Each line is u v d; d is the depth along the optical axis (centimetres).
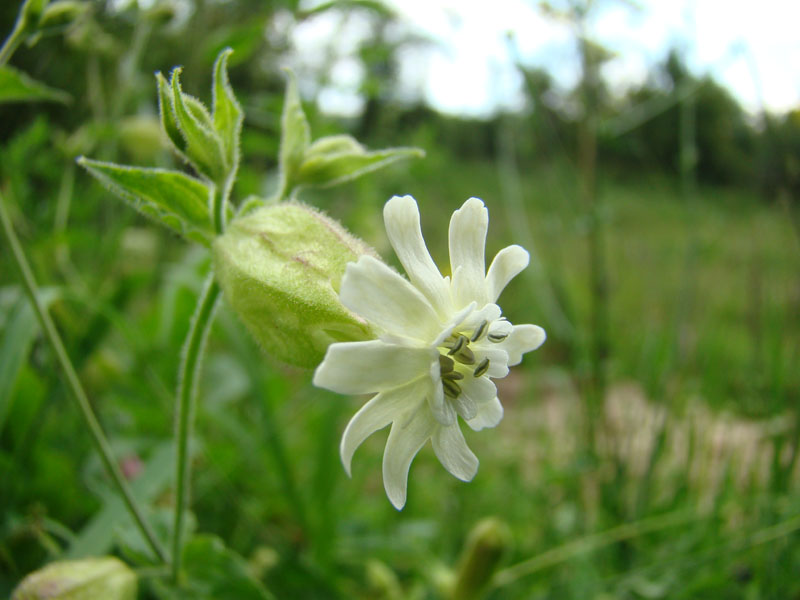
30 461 10
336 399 12
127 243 15
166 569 8
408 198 5
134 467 12
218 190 7
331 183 8
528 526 13
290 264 6
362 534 13
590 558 11
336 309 6
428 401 5
